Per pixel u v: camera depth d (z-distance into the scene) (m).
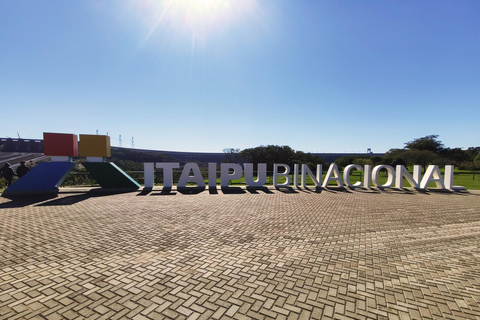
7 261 4.43
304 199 11.64
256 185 15.25
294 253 4.99
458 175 35.06
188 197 11.80
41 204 9.73
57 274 3.97
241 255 4.84
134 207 9.31
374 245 5.55
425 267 4.43
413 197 12.77
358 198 12.16
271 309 3.11
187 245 5.36
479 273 4.21
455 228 7.00
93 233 6.11
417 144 60.34
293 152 46.12
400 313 3.07
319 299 3.35
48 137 12.27
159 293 3.45
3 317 2.87
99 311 3.03
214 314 2.99
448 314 3.06
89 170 13.10
